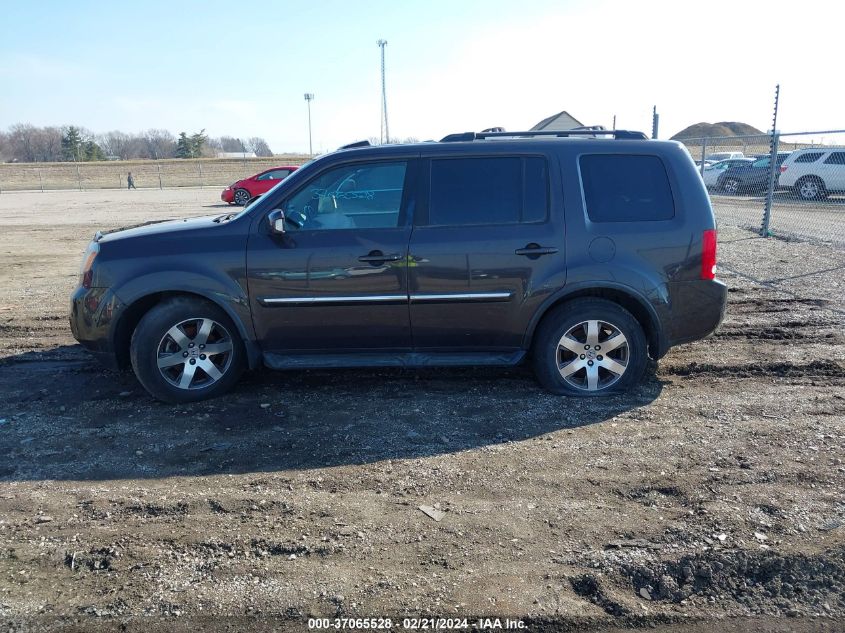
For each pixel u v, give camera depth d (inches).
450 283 199.3
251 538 135.0
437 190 202.2
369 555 129.4
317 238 200.5
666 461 165.2
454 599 117.1
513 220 201.2
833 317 293.6
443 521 140.6
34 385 228.4
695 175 204.8
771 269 403.5
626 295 203.2
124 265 200.8
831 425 183.9
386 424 190.4
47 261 510.6
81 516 144.2
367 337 205.6
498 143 204.2
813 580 121.2
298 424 191.5
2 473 164.2
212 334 208.7
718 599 117.9
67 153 3742.6
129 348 213.3
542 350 205.8
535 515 142.6
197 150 3831.2
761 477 155.8
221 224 206.4
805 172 829.8
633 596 118.7
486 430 185.5
